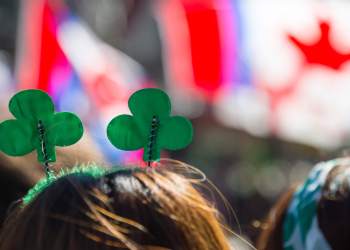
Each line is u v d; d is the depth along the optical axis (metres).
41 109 2.61
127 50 20.19
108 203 2.30
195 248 2.39
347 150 4.28
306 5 12.24
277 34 12.16
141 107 2.63
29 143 2.59
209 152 21.25
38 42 10.98
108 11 22.05
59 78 10.91
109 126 2.62
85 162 3.56
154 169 2.53
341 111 12.24
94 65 11.34
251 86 12.22
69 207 2.28
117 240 2.22
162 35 12.52
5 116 3.94
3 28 16.59
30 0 11.06
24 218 2.33
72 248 2.22
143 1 20.00
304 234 3.85
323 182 3.87
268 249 4.16
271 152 22.09
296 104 12.30
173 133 2.63
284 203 4.18
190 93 12.73
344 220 3.69
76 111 10.88
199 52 12.17
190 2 12.20
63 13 11.23
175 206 2.39
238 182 21.91
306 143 12.66
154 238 2.30
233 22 12.13
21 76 10.94
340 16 12.23
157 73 18.86
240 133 17.91
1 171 3.48
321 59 12.20
